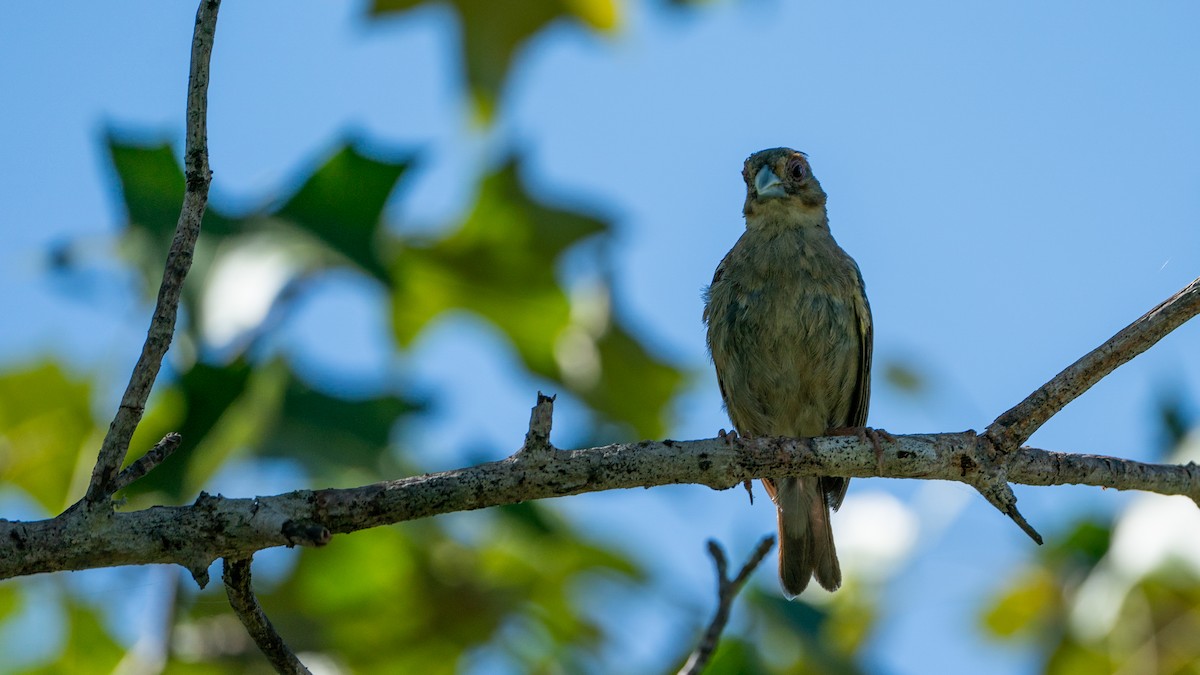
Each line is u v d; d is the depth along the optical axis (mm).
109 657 11320
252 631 7402
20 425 10688
